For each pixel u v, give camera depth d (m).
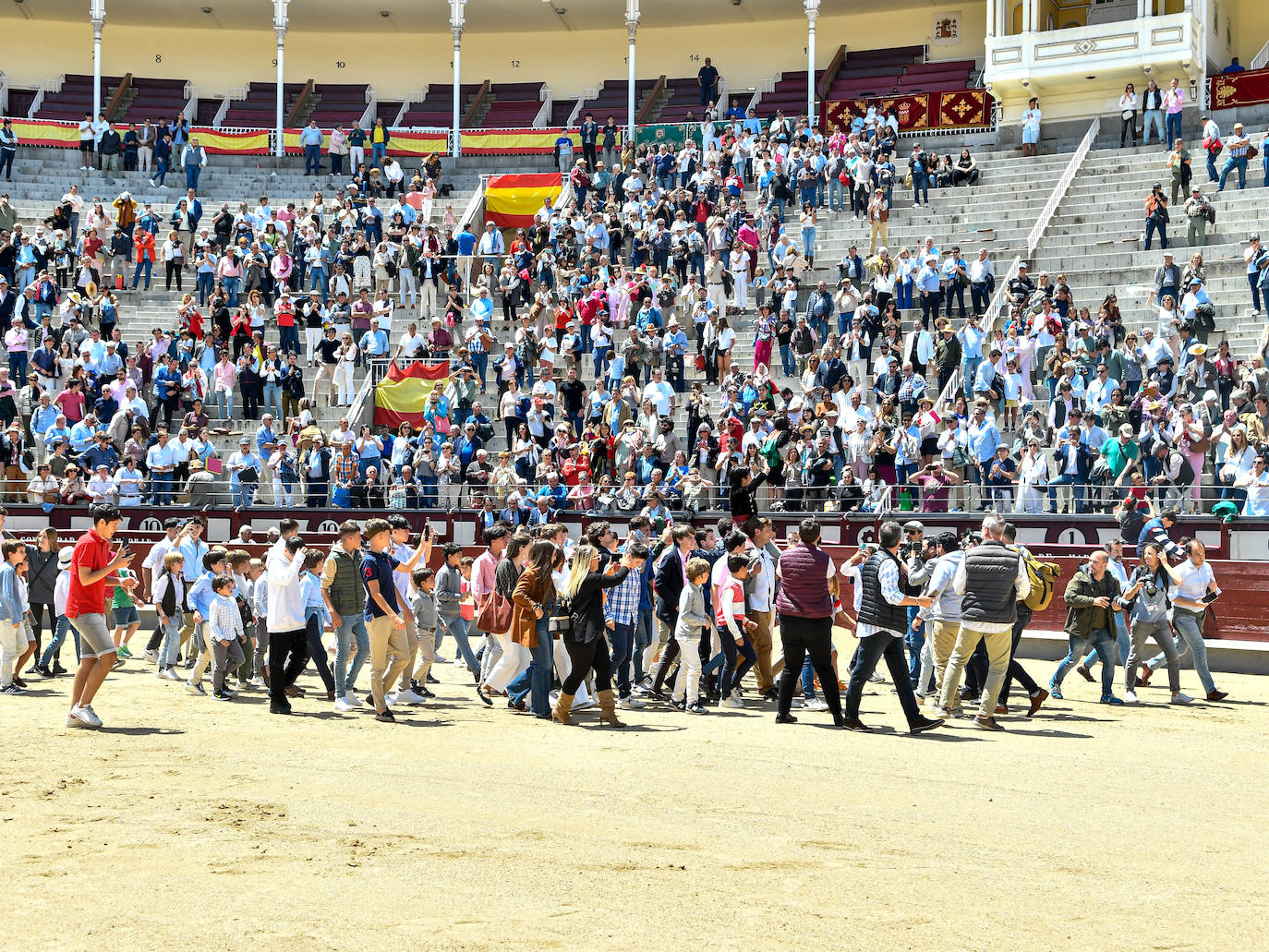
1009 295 30.81
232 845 8.88
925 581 16.02
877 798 10.50
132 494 28.36
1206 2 41.16
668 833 9.27
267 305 36.38
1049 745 13.22
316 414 32.38
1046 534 23.70
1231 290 30.56
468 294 37.09
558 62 54.94
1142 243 33.53
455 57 47.91
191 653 19.78
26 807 10.05
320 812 9.94
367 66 55.69
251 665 17.59
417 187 42.53
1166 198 34.31
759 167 38.47
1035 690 15.38
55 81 53.12
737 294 33.97
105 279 38.12
